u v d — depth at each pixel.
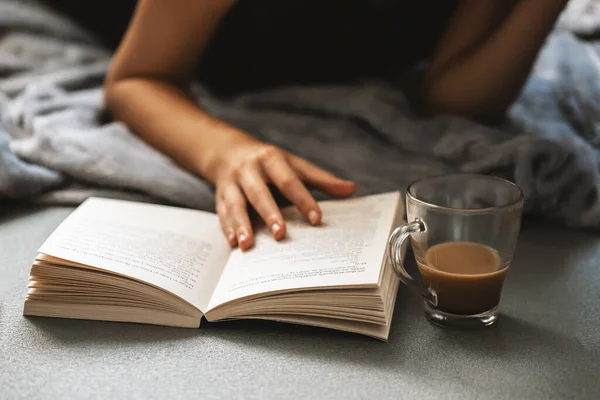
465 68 1.23
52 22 1.61
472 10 1.24
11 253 0.95
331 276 0.75
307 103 1.39
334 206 0.95
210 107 1.42
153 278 0.77
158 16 1.20
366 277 0.73
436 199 0.81
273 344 0.75
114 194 1.11
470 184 0.81
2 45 1.53
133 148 1.17
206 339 0.76
